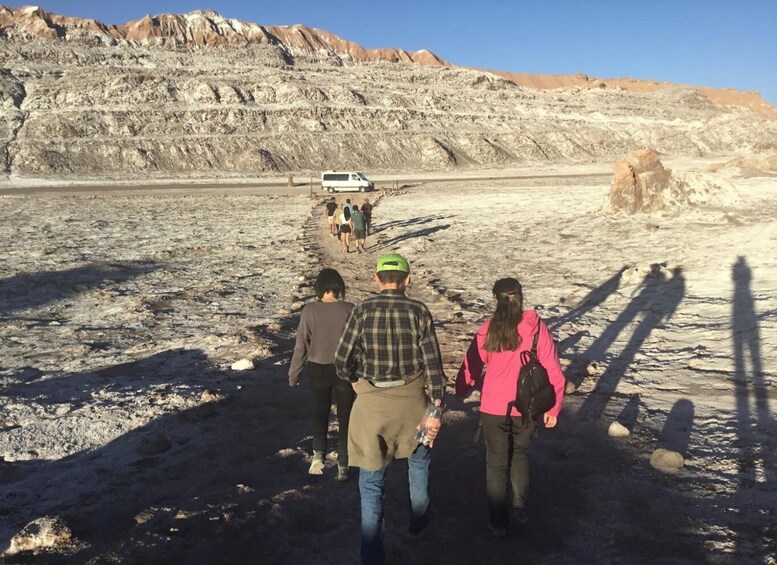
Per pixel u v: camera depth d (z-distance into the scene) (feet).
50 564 11.81
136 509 14.28
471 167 305.73
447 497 14.53
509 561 11.91
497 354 12.23
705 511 13.17
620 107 456.45
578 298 36.99
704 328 28.35
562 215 79.20
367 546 11.39
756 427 17.40
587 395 21.20
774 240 43.55
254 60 453.99
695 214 65.46
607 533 12.64
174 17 490.08
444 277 46.16
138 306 38.27
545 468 15.72
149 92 325.42
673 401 20.13
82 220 95.04
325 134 314.35
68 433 19.15
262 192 162.91
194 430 19.25
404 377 11.69
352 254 60.59
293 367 15.34
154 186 191.83
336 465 16.49
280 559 12.07
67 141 268.82
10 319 36.06
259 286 45.44
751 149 390.01
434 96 401.08
